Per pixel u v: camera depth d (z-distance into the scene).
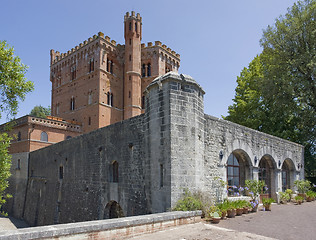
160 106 10.87
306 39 24.14
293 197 18.44
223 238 7.57
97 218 14.88
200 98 11.78
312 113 24.59
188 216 9.16
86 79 37.91
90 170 16.31
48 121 31.94
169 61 43.12
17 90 13.30
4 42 13.13
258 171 16.72
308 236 8.41
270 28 25.89
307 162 26.19
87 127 36.19
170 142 10.19
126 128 13.38
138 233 7.46
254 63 33.38
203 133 11.80
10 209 30.09
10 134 32.34
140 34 40.00
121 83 40.06
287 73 24.52
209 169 12.07
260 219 11.05
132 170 12.48
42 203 23.17
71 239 6.05
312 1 23.95
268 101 28.41
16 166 30.53
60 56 44.06
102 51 36.91
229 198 13.27
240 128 14.73
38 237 5.55
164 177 10.23
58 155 21.41
